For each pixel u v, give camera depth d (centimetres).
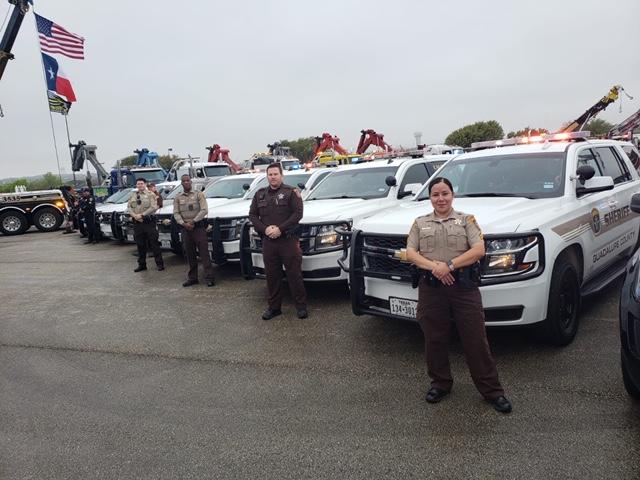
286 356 448
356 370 406
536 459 272
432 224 321
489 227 380
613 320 471
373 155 990
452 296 320
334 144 2244
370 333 489
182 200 746
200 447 310
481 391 330
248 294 689
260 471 281
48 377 442
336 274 588
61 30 1652
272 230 532
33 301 751
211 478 279
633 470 258
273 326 536
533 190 474
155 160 2584
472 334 320
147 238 935
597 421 304
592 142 553
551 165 490
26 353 511
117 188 2148
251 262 631
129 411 366
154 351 490
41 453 317
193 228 747
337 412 340
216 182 1155
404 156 980
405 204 551
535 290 375
